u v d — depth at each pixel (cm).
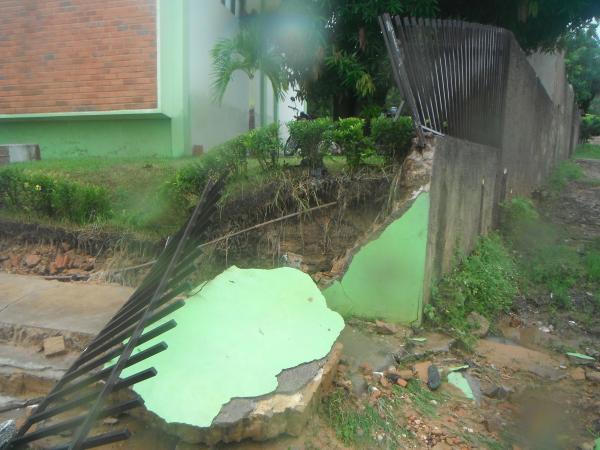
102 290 459
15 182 592
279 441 270
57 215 584
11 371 335
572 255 629
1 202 606
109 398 290
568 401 356
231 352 298
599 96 2622
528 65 812
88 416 214
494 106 652
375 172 460
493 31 606
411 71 412
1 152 799
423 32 436
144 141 895
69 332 362
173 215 520
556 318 505
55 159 868
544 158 1071
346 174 469
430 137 405
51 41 899
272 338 318
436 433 299
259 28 719
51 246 563
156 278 325
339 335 353
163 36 833
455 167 471
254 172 503
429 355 384
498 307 492
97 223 555
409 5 629
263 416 260
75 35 882
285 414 267
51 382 327
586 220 800
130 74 854
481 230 614
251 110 1184
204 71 939
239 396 268
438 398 338
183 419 251
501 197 714
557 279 571
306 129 473
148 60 841
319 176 479
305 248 474
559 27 816
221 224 493
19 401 320
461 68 516
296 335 327
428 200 395
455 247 504
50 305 418
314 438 277
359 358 362
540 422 328
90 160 809
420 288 403
